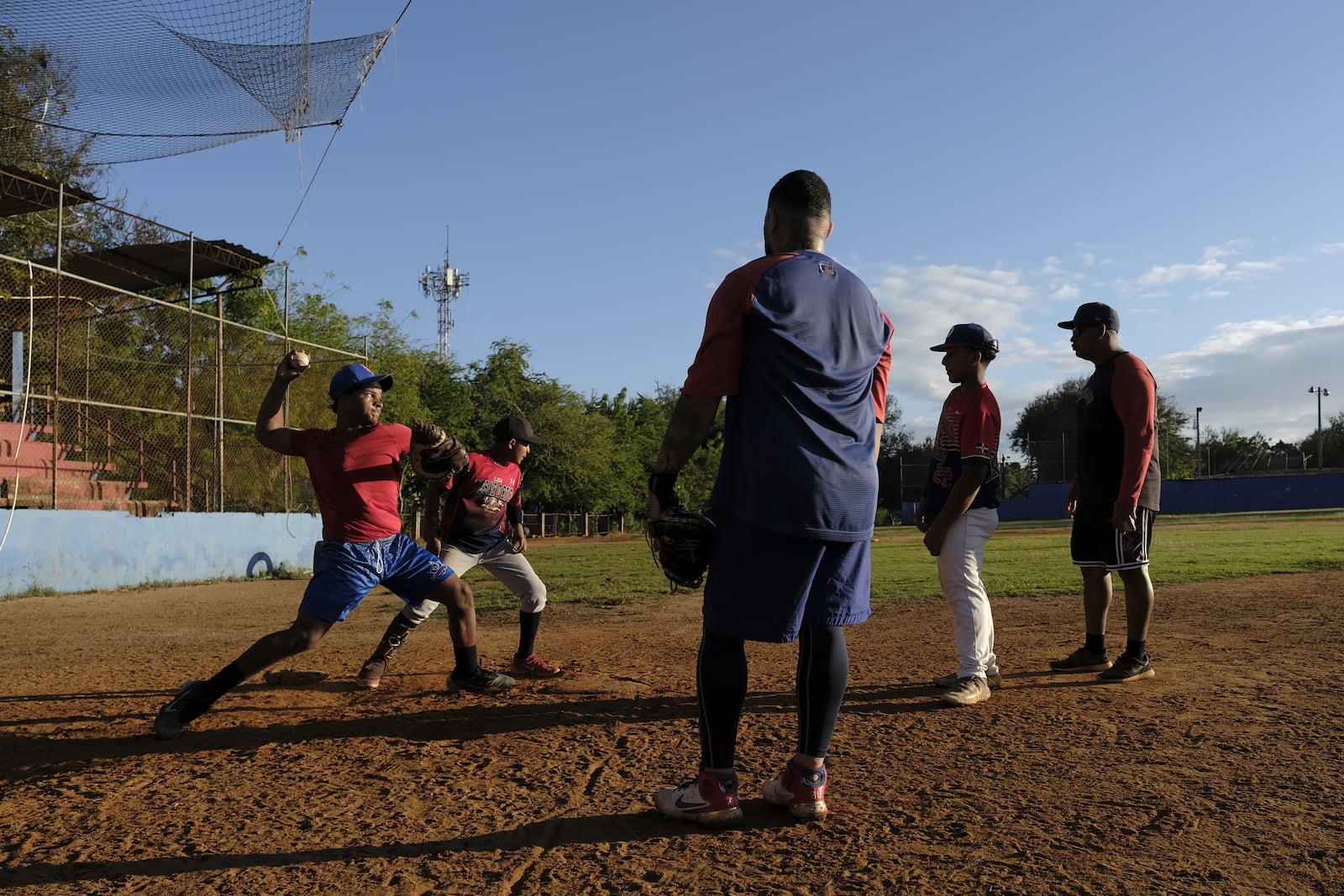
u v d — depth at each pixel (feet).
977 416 14.30
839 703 9.16
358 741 12.41
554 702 14.99
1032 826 8.66
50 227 76.48
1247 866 7.63
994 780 10.15
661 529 8.83
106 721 13.99
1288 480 148.36
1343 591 28.30
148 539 48.78
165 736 12.62
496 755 11.60
